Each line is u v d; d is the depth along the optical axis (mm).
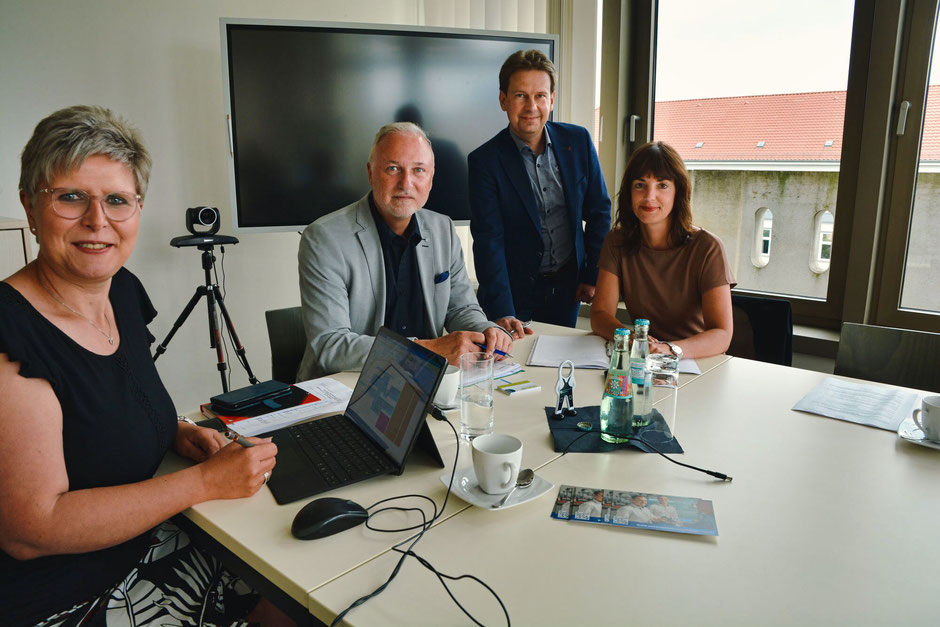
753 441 1271
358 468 1135
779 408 1450
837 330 2818
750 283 3121
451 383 1446
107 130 1009
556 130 2760
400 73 3086
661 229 2115
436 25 3566
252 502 1056
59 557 998
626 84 3211
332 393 1539
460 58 3139
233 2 3193
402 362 1246
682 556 896
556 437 1281
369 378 1348
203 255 2830
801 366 2781
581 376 1682
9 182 2811
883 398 1491
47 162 973
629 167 2100
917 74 2438
